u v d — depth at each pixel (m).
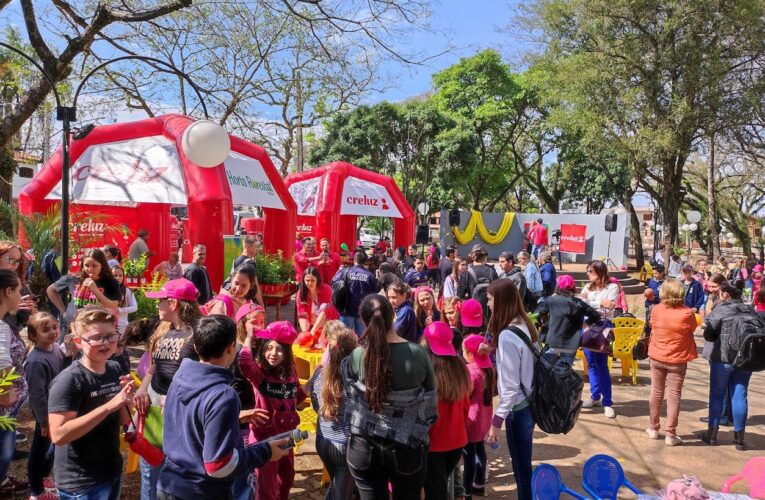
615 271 24.78
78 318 2.96
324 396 3.52
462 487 4.25
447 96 35.62
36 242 8.45
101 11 9.42
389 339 3.04
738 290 5.74
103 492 2.98
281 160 22.61
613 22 23.02
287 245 13.48
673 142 22.50
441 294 9.09
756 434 6.13
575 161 39.53
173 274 9.08
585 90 23.33
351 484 3.56
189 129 6.79
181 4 9.60
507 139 36.75
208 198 9.53
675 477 5.01
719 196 38.50
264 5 12.82
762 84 21.98
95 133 10.49
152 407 3.42
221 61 18.17
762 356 5.30
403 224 18.48
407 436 2.95
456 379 3.43
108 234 12.39
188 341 3.47
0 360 3.38
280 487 3.99
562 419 3.80
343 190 16.48
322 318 6.21
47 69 9.45
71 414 2.85
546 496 3.79
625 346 8.24
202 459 2.55
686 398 7.50
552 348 6.07
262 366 3.77
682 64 22.05
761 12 21.11
